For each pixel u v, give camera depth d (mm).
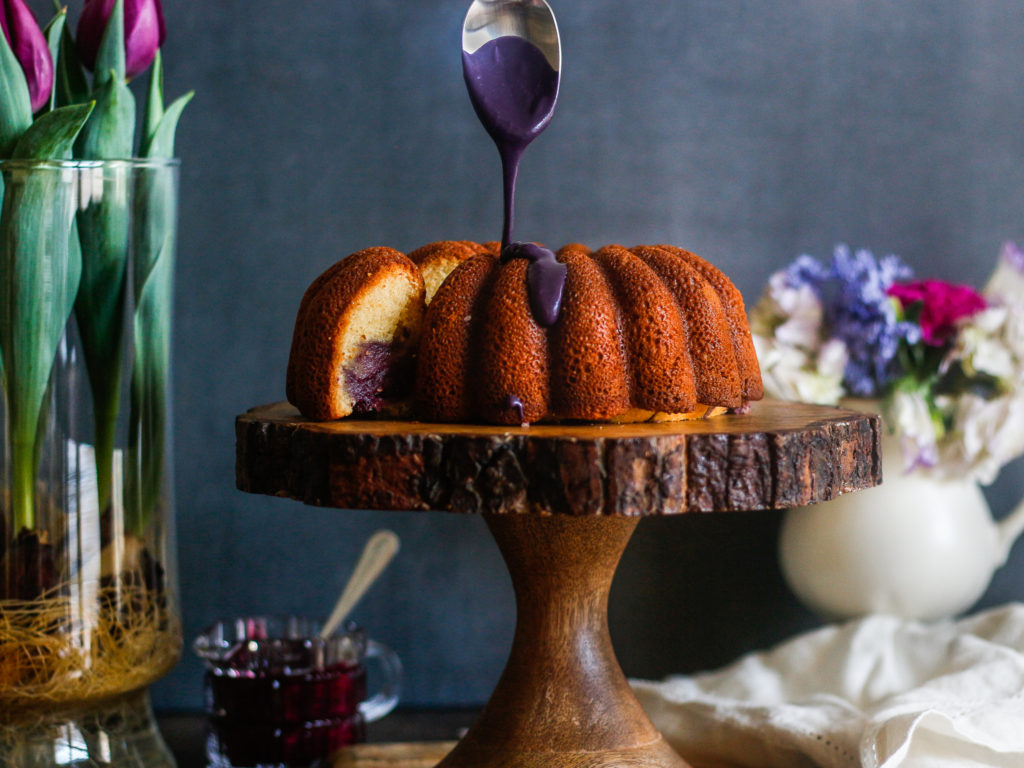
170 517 1131
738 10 1319
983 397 1217
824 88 1329
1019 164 1343
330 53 1299
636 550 1326
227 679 1163
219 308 1304
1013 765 1048
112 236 1079
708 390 976
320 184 1305
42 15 1258
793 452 933
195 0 1288
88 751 1080
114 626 1081
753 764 1124
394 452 920
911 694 1109
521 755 992
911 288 1223
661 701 1172
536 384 956
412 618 1324
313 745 1169
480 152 1311
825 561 1231
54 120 1042
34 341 1055
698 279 987
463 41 1016
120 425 1089
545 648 1014
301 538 1315
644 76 1315
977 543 1229
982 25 1339
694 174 1323
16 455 1060
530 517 990
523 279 967
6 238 1049
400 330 992
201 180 1298
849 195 1336
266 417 1003
